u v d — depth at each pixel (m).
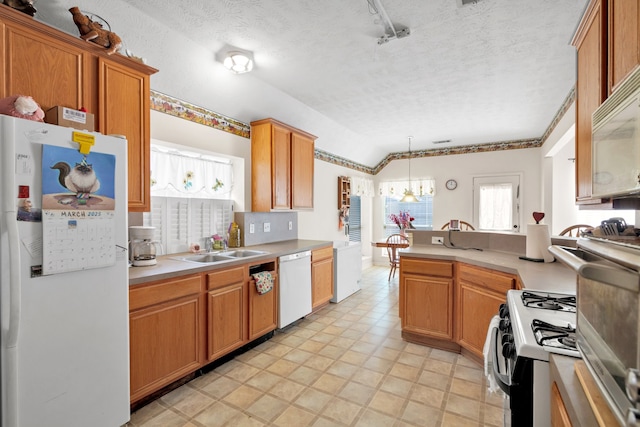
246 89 3.03
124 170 1.55
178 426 1.74
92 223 1.41
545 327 1.07
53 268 1.28
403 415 1.83
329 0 1.87
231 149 3.24
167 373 1.98
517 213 5.29
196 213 3.02
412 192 5.68
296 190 3.67
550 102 3.58
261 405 1.93
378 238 6.68
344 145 5.26
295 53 2.49
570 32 2.18
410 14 1.99
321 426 1.74
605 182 0.91
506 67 2.73
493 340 1.32
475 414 1.83
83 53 1.72
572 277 1.82
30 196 1.22
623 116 0.78
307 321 3.39
